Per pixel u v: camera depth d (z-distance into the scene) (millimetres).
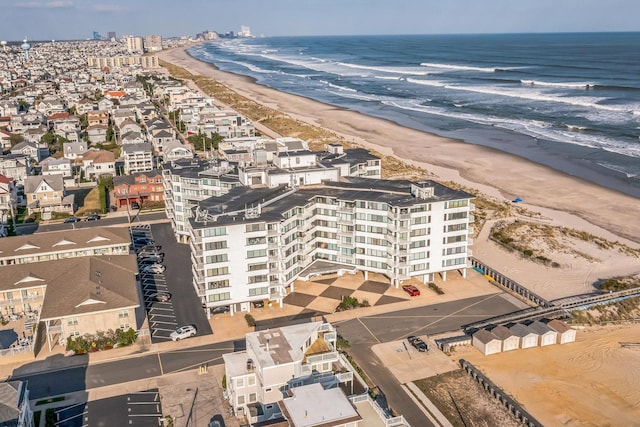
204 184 133000
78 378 87125
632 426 77375
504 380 87188
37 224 157125
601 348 96438
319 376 77250
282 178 124000
